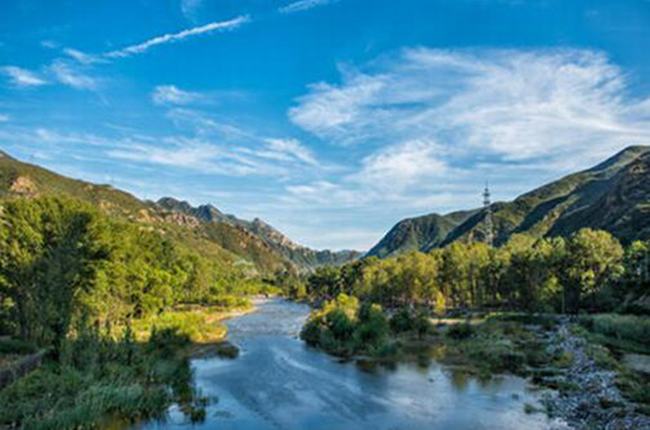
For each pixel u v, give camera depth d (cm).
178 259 13750
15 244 5288
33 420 3011
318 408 3731
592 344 5797
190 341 7150
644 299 8912
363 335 6519
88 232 6644
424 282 12625
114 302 7269
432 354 6056
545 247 11212
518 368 4956
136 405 3597
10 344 4706
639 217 17750
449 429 3156
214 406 3794
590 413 3238
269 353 6328
